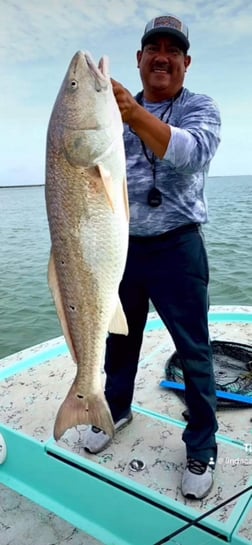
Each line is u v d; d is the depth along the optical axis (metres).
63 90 1.65
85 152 1.63
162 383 3.33
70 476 2.56
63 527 2.41
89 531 2.39
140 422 2.96
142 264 2.52
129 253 2.55
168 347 3.97
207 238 15.09
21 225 22.44
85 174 1.66
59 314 1.88
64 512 2.51
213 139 2.00
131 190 2.44
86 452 2.64
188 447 2.47
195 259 2.43
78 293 1.80
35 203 43.66
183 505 2.28
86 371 1.91
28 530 2.40
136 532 2.35
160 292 2.48
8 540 2.34
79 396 1.95
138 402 3.19
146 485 2.40
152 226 2.44
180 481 2.43
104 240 1.72
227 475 2.46
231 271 10.74
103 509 2.45
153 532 2.31
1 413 3.07
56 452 2.63
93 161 1.64
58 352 3.96
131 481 2.42
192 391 2.47
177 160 1.82
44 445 2.67
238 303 8.65
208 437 2.46
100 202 1.68
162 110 2.39
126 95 1.71
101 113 1.62
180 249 2.43
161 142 1.77
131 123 1.75
